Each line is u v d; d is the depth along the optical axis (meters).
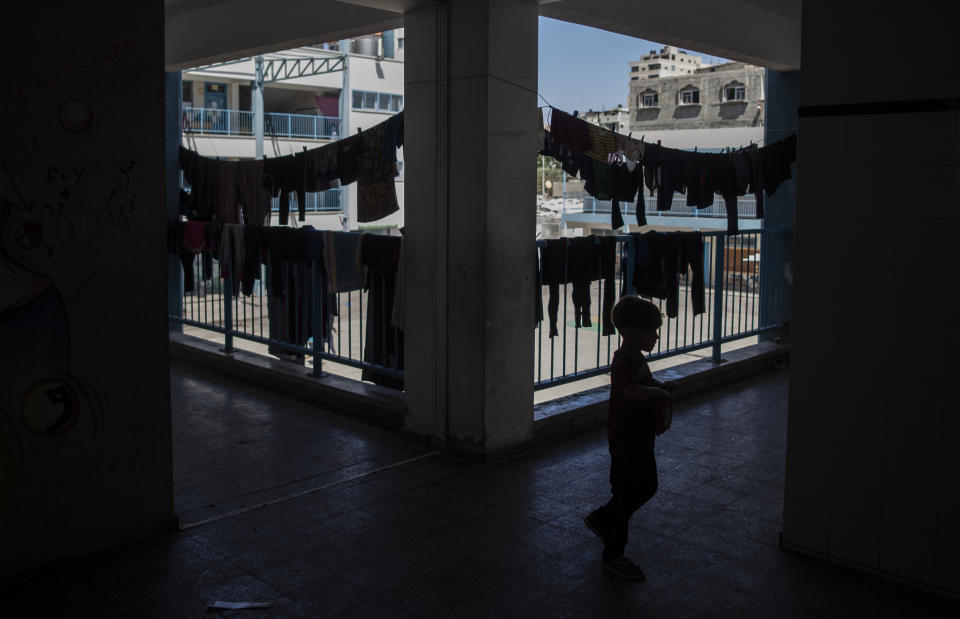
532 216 6.29
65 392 4.34
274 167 8.71
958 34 3.84
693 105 45.41
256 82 30.45
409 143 6.38
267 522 5.00
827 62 4.25
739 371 9.04
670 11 7.54
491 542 4.72
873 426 4.25
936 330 4.01
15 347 4.16
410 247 6.48
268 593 4.09
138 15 4.41
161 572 4.31
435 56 6.07
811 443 4.48
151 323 4.63
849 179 4.23
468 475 5.88
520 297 6.24
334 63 34.31
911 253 4.06
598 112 60.41
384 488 5.61
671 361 10.04
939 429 4.03
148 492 4.70
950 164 3.92
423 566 4.40
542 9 6.43
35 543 4.29
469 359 6.12
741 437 6.88
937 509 4.05
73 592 4.08
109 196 4.41
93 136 4.32
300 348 8.24
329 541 4.72
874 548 4.29
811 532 4.52
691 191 8.13
